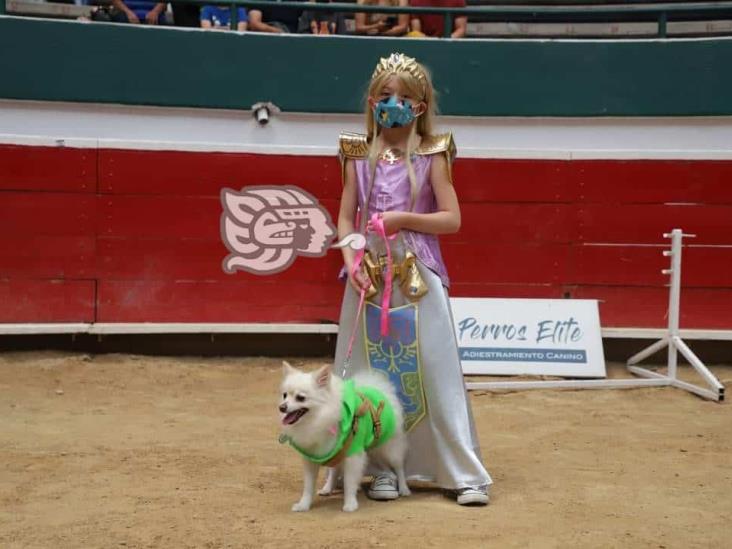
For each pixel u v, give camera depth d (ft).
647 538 11.48
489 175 25.91
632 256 25.94
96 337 25.36
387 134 13.55
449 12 29.25
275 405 20.74
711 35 38.06
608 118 29.22
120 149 25.16
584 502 13.20
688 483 14.48
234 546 10.91
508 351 24.23
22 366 23.53
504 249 26.00
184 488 13.69
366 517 12.13
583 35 38.52
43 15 33.27
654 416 20.25
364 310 13.57
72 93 27.91
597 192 25.95
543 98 29.17
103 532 11.48
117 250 25.22
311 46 28.71
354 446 12.33
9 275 24.72
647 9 29.60
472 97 29.09
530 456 16.33
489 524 11.88
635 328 25.73
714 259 25.86
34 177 24.76
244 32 28.50
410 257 13.35
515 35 38.70
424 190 13.34
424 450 13.50
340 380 12.51
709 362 26.32
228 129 28.81
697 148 29.17
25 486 13.67
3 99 27.66
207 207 25.50
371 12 29.09
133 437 17.21
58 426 18.02
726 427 19.11
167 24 32.89
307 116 28.99
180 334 25.70
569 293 26.05
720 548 11.18
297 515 12.28
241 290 25.68
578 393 22.71
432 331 13.34
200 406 20.47
